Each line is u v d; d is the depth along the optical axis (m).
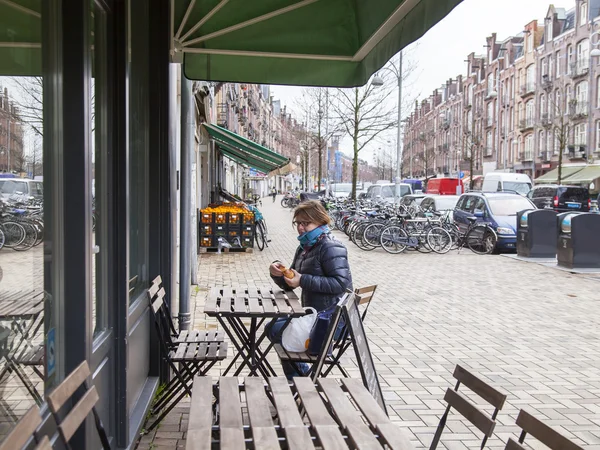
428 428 4.55
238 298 4.72
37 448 1.92
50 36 2.64
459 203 19.58
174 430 4.29
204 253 16.11
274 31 5.85
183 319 6.75
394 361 6.28
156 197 5.03
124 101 3.53
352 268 13.58
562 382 5.68
